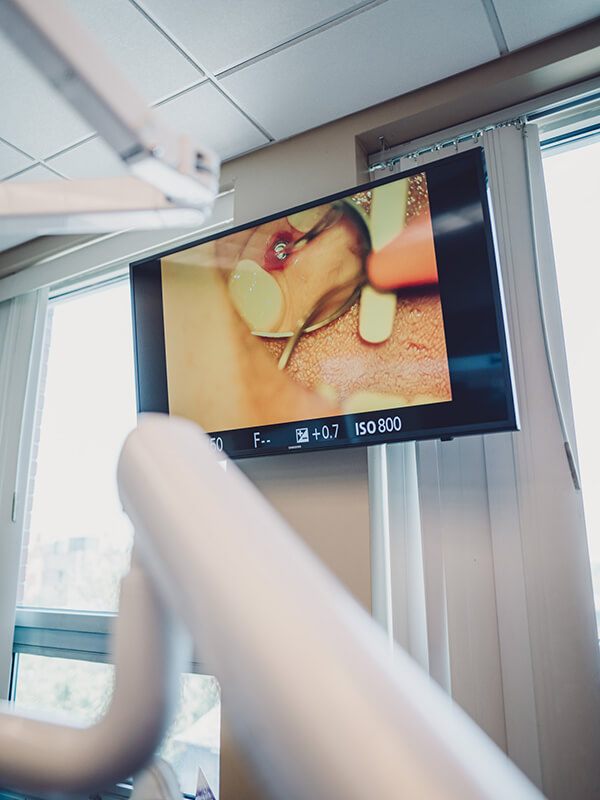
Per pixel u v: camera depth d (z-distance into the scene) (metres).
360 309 1.53
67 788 0.24
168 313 1.82
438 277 1.43
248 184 1.99
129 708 0.23
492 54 1.60
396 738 0.15
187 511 0.21
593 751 1.27
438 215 1.45
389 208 1.52
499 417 1.34
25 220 0.39
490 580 1.45
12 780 0.25
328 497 1.63
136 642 0.24
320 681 0.16
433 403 1.41
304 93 1.73
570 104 1.63
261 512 0.22
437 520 1.51
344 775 0.14
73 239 2.53
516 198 1.60
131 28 1.50
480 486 1.51
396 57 1.60
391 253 1.50
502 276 1.57
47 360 2.64
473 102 1.68
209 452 0.25
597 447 1.46
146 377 1.83
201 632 0.19
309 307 1.60
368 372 1.50
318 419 1.55
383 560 1.61
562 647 1.33
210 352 1.74
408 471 1.60
